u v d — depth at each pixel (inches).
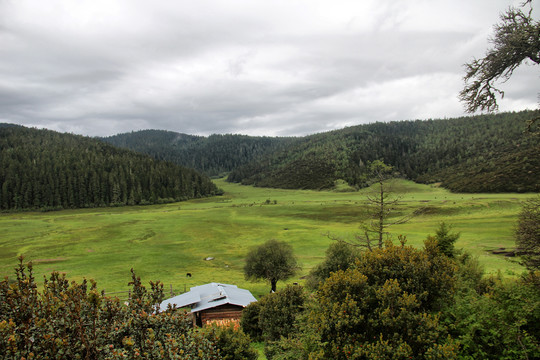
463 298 474.6
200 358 270.1
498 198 5162.4
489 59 506.9
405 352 376.5
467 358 389.7
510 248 2165.4
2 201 6786.4
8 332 211.8
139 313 273.9
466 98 541.0
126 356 231.0
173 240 3695.9
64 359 223.1
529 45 454.6
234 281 2144.4
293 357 493.0
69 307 241.1
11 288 245.1
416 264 476.4
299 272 2170.3
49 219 5482.3
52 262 2753.4
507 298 447.8
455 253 1132.5
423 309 433.4
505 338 383.9
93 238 3826.3
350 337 419.5
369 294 451.5
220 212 6003.9
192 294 1386.6
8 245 3474.4
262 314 885.2
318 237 3472.0
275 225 4500.5
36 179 7298.2
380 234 1423.5
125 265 2628.0
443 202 5123.0
